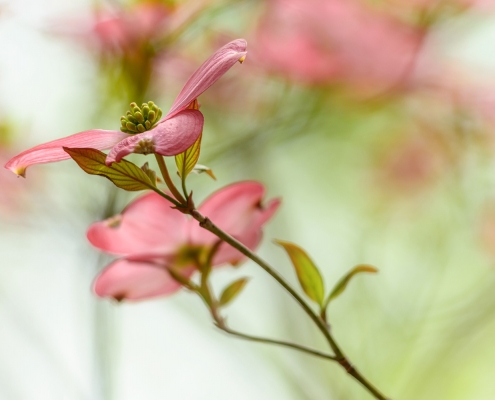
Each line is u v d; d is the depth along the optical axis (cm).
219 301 73
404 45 104
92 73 96
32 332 92
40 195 94
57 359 89
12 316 93
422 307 115
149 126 67
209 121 109
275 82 108
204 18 95
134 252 73
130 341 114
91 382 84
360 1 104
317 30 103
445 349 111
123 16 91
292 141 114
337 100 109
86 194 91
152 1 91
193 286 73
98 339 84
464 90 109
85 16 91
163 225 73
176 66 97
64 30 91
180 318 114
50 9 90
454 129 115
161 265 73
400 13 104
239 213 73
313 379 108
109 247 73
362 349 114
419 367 112
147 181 67
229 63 66
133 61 93
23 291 102
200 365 114
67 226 92
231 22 105
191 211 67
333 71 104
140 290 74
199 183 103
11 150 97
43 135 99
